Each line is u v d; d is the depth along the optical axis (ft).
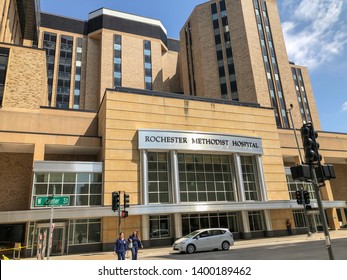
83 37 205.16
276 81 160.45
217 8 173.88
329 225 116.67
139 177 88.17
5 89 93.71
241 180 98.89
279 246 63.46
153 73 203.31
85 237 79.97
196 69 171.94
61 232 77.87
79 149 96.17
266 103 149.38
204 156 100.07
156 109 98.58
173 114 100.63
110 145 87.97
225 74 159.22
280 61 166.30
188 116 102.63
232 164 102.47
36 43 182.19
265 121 114.42
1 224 83.97
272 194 103.81
